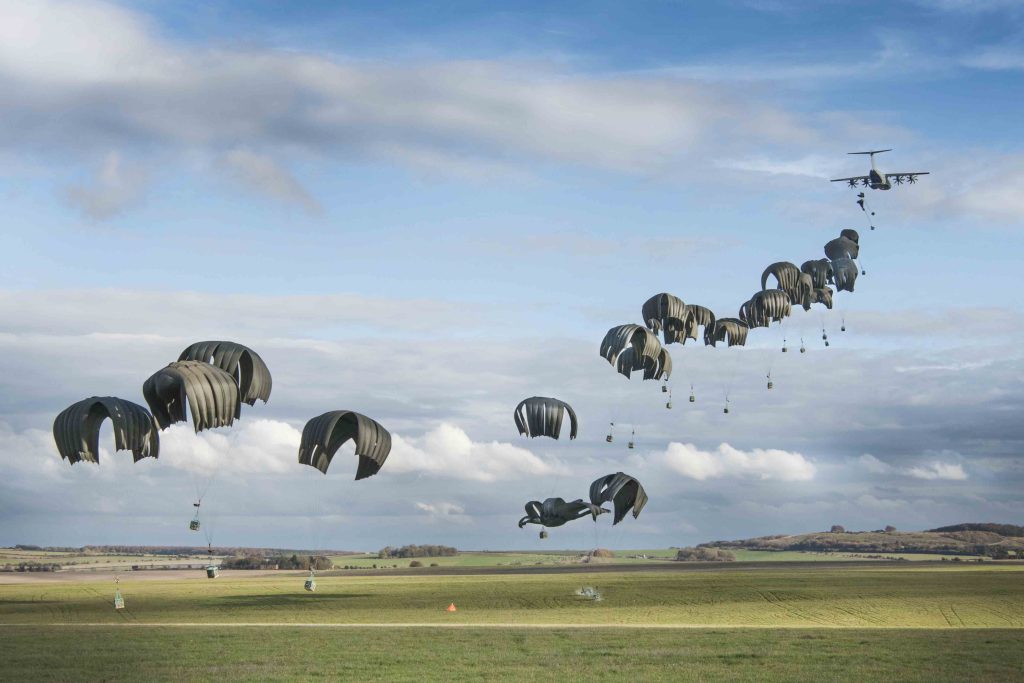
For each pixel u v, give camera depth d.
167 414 54.50
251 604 85.56
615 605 82.19
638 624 63.44
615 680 33.59
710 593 93.62
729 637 46.88
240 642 45.12
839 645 42.34
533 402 69.25
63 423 55.72
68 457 55.72
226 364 58.03
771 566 179.62
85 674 35.22
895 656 38.44
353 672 35.59
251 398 59.12
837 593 91.00
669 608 78.62
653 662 37.69
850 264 109.19
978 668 35.38
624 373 80.50
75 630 52.78
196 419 51.91
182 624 62.19
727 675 34.34
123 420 55.53
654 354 78.06
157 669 36.34
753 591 95.12
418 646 43.31
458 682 33.41
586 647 42.62
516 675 34.84
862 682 32.66
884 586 100.00
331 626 56.09
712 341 96.50
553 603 85.12
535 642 44.81
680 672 35.16
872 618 69.88
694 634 48.97
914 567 162.12
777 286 101.81
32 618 72.12
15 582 143.50
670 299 86.94
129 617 72.25
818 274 109.00
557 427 68.94
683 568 173.88
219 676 34.81
